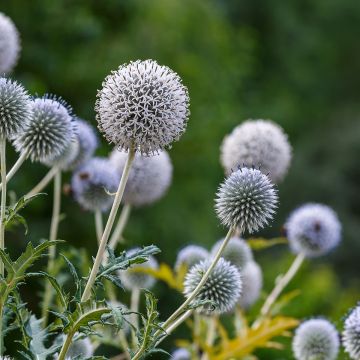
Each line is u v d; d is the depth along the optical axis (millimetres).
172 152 20391
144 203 7492
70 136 5875
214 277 5781
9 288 4285
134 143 4590
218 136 21984
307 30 39812
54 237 6535
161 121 4602
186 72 21328
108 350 13242
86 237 17141
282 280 7363
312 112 38469
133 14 21453
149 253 4387
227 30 26578
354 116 37469
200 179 20609
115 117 4574
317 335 6715
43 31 19406
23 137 5754
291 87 38844
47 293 6074
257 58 38188
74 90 19500
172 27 21750
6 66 8203
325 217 7703
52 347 4602
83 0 20844
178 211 19250
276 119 32875
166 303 15820
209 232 19891
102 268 4309
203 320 6645
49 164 6637
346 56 40844
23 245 16125
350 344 5926
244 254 7168
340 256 29719
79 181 7230
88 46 19984
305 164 33938
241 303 7430
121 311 4094
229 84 24203
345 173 33812
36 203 16172
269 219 5391
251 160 8117
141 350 4270
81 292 4289
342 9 41188
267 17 39594
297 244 7508
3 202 4598
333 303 13758
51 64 19031
